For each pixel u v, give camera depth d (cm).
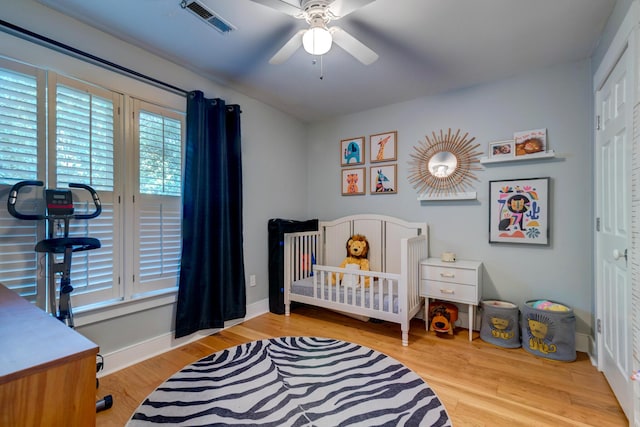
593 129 218
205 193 247
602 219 194
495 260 266
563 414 154
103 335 195
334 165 367
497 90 264
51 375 66
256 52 220
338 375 193
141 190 215
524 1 164
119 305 201
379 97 304
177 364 208
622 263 156
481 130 272
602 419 151
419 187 306
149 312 220
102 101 194
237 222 277
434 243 298
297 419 151
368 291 282
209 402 165
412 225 303
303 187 380
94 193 173
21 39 160
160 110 227
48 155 170
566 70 235
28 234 165
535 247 249
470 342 245
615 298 169
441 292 258
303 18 157
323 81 268
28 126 163
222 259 257
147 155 219
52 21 171
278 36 200
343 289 283
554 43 206
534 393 173
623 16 153
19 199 160
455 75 255
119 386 181
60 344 74
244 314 280
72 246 161
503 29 190
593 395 171
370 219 329
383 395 171
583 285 229
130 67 208
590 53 220
